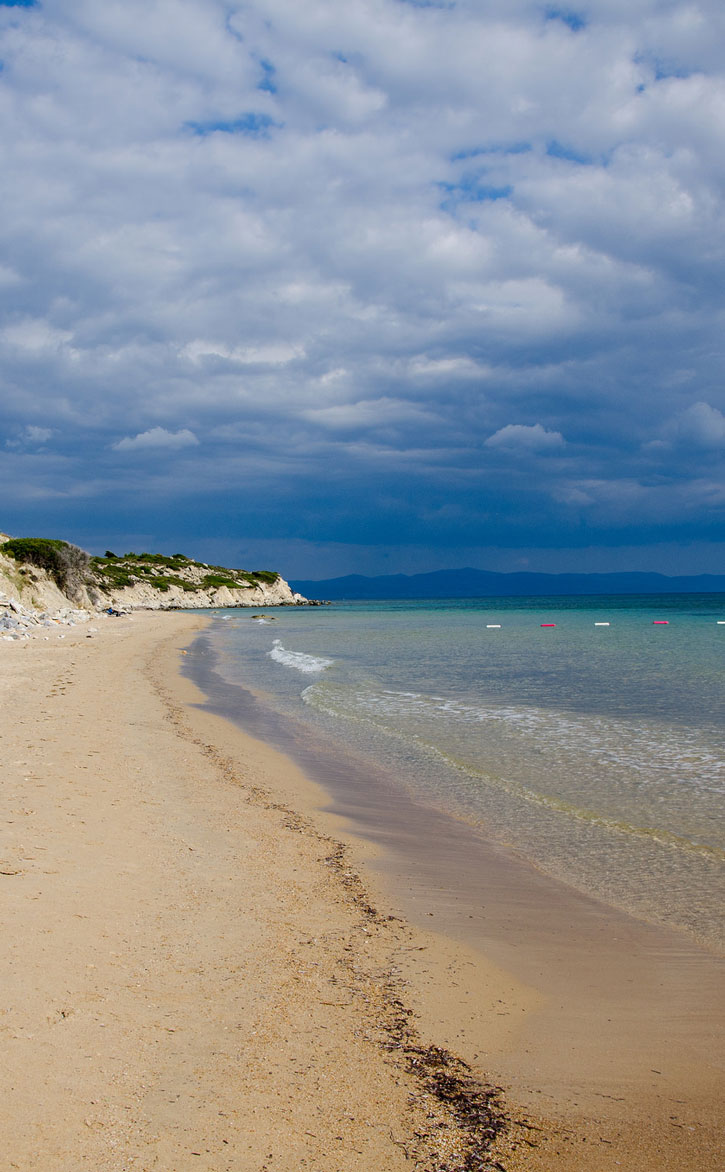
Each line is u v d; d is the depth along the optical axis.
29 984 5.14
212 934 6.41
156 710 19.84
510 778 13.47
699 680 26.98
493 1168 3.75
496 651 41.97
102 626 63.19
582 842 10.04
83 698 20.72
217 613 131.25
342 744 16.81
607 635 55.38
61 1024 4.68
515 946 6.87
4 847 8.05
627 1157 3.92
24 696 20.23
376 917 7.34
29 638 43.72
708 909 7.82
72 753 13.48
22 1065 4.21
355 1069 4.55
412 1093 4.37
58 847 8.26
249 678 30.20
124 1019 4.84
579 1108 4.37
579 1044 5.16
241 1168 3.57
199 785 12.20
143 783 11.84
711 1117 4.33
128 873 7.71
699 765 14.15
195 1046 4.62
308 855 9.14
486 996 5.82
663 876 8.78
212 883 7.73
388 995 5.65
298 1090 4.27
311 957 6.19
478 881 8.63
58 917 6.36
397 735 17.53
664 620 82.56
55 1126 3.74
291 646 48.56
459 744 16.41
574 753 15.32
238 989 5.45
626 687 25.33
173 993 5.28
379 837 10.23
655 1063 4.94
